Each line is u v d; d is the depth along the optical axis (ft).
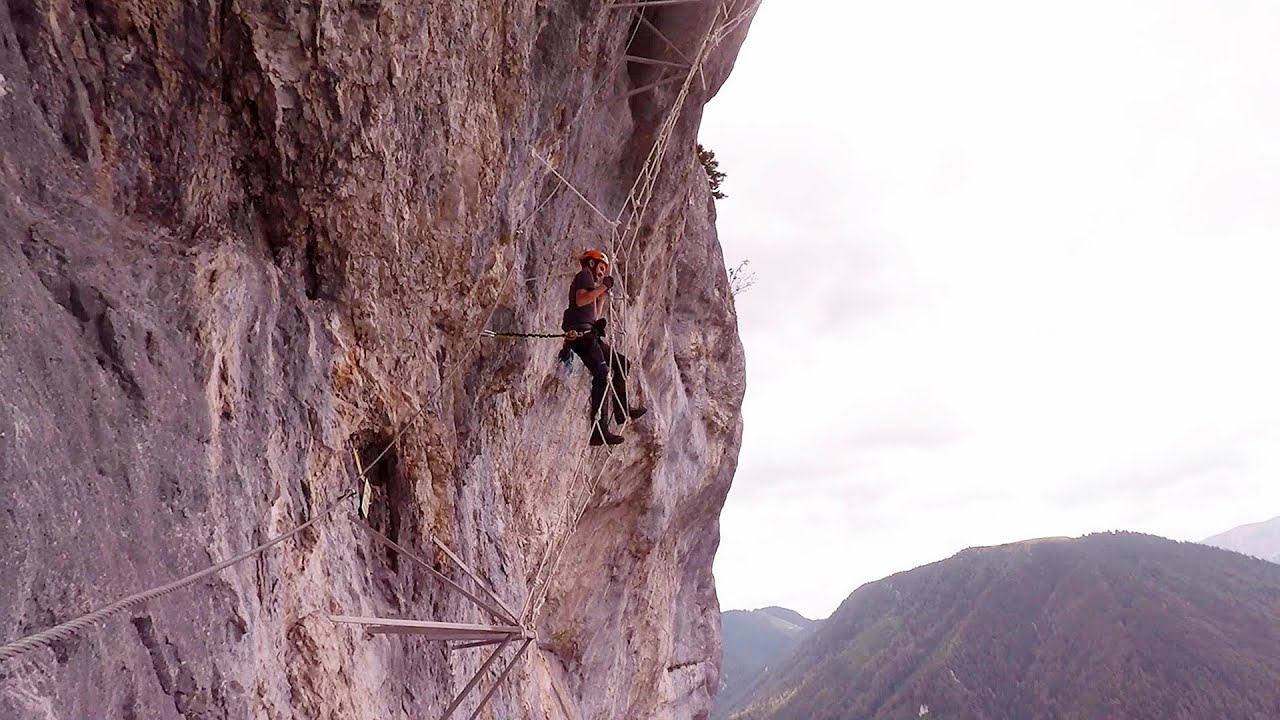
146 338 12.66
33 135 12.64
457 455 24.26
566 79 26.02
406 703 19.07
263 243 17.29
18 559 9.01
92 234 13.00
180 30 14.92
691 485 59.57
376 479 20.10
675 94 36.40
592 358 26.21
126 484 11.32
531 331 29.22
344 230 18.11
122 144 14.15
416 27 18.04
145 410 12.12
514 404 30.86
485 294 23.16
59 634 7.85
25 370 10.35
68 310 11.83
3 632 8.54
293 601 15.03
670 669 67.87
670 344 50.55
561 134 27.53
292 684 14.48
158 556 11.47
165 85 14.83
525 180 25.31
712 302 59.41
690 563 70.33
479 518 25.79
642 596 55.98
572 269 34.81
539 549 33.68
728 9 34.45
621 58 32.01
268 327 16.15
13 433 9.62
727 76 39.24
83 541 10.13
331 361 17.98
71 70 13.42
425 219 20.16
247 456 14.37
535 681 31.37
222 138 16.10
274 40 16.06
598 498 44.73
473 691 23.81
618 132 34.91
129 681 10.33
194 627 11.82
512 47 21.68
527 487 34.04
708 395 61.93
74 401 10.98
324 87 16.71
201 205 15.57
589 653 48.11
